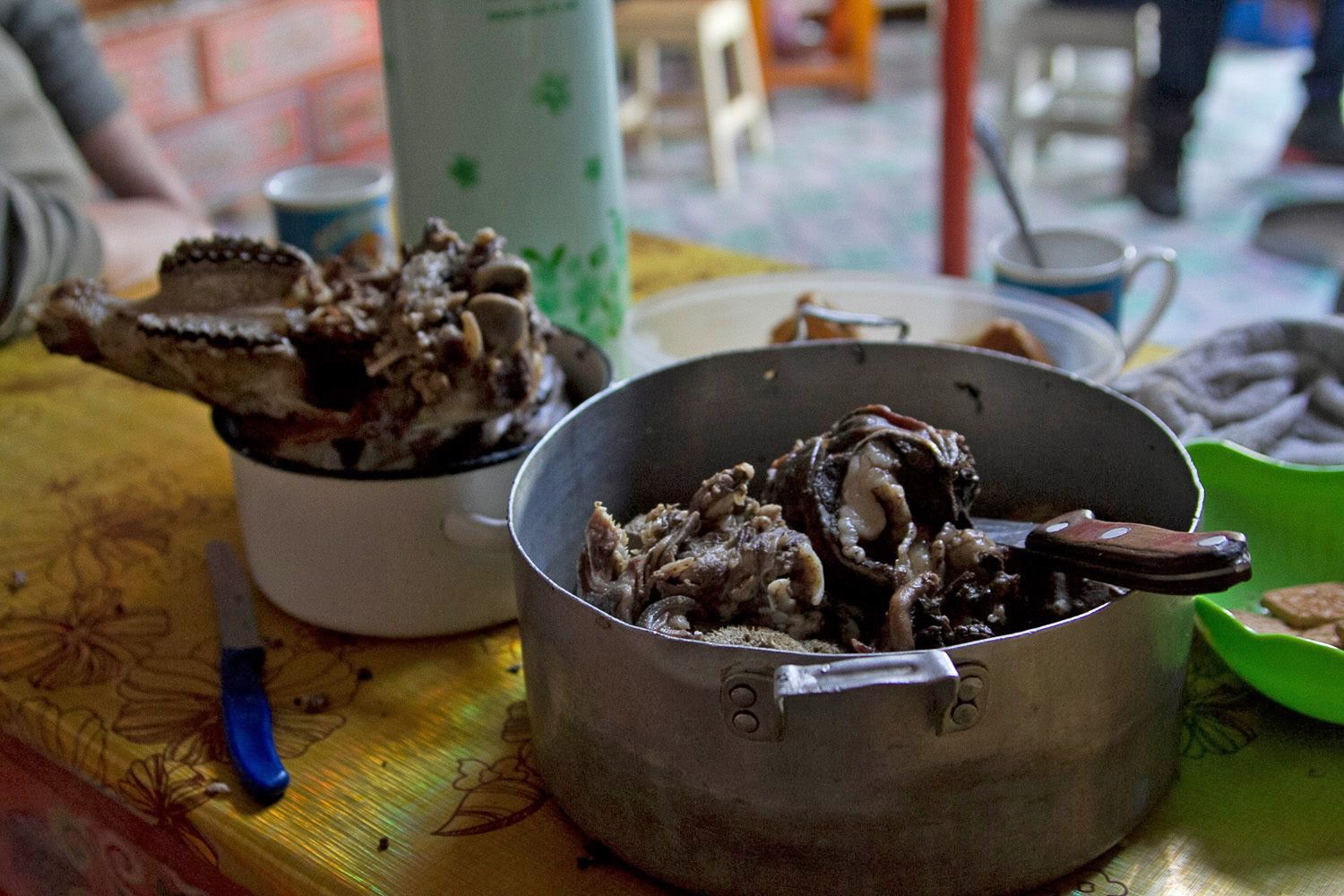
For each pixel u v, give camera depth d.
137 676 0.70
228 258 0.71
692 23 3.27
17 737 0.70
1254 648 0.59
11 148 1.43
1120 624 0.48
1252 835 0.55
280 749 0.64
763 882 0.50
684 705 0.47
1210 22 2.76
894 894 0.49
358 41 3.18
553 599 0.50
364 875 0.55
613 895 0.54
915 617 0.55
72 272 1.27
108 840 0.68
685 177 3.49
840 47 4.12
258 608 0.75
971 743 0.47
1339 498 0.69
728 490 0.61
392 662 0.70
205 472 0.91
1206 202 3.05
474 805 0.59
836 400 0.72
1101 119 3.26
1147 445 0.61
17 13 1.63
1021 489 0.69
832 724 0.46
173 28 2.67
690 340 1.00
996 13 3.86
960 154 1.68
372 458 0.68
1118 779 0.51
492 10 0.81
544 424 0.71
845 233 3.06
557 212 0.87
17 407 1.02
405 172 0.88
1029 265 1.05
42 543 0.83
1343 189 3.06
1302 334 0.90
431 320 0.65
